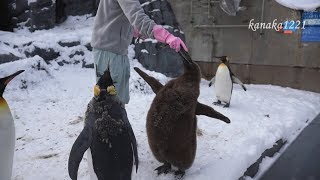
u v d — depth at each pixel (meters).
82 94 6.93
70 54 9.23
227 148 3.99
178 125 2.90
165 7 10.12
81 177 3.08
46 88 7.06
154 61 9.29
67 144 4.02
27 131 4.51
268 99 7.15
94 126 2.39
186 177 3.14
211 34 9.91
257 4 9.11
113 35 3.24
